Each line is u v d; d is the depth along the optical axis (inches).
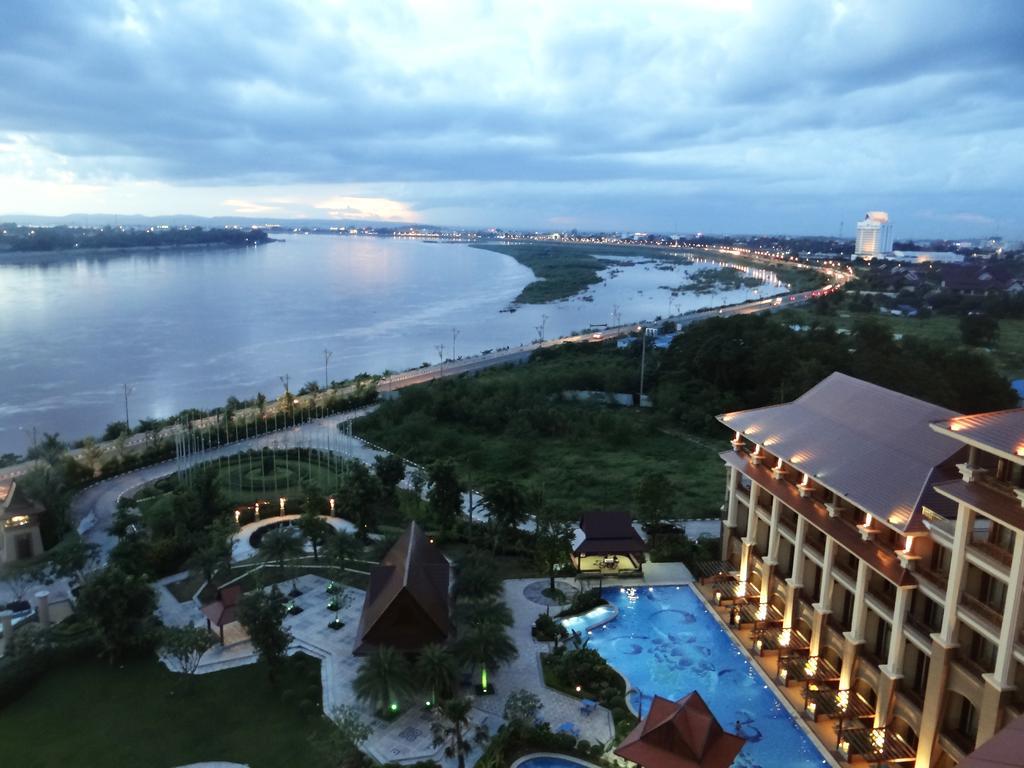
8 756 1828.2
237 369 7298.2
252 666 2217.0
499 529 2918.3
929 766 1692.9
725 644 2375.7
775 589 2438.5
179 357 7721.5
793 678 2117.4
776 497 2354.8
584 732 1932.8
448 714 1761.8
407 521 3336.6
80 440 4859.7
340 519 3324.3
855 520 2065.7
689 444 4690.0
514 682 2142.0
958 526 1604.3
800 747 1893.5
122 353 7785.4
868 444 2130.9
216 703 2042.3
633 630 2452.0
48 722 1966.0
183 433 4365.2
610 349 7209.6
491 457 4296.3
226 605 2370.8
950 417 2026.3
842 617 2121.1
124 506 3240.7
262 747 1861.5
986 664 1588.3
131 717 1987.0
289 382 6781.5
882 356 5300.2
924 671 1775.3
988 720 1517.0
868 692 1958.7
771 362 5285.4
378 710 1971.0
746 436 2588.6
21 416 5610.2
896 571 1803.6
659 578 2783.0
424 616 2124.8
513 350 7790.4
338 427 4906.5
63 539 2962.6
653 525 3157.0
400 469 3538.4
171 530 3063.5
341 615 2498.8
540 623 2397.9
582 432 4798.2
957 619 1619.1
